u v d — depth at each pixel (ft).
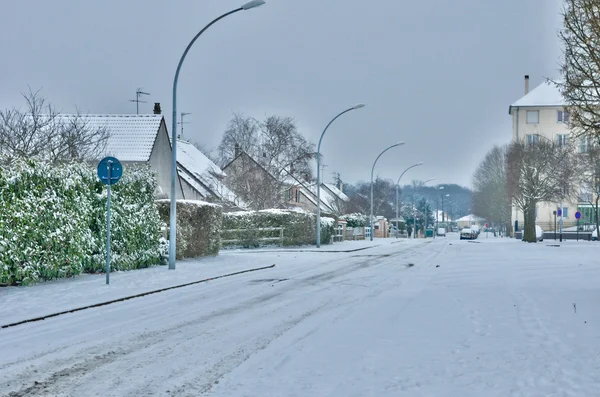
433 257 92.48
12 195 46.16
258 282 55.26
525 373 21.15
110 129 146.30
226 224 123.13
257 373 21.95
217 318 34.83
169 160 155.74
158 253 70.44
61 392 19.84
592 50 47.34
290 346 26.58
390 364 22.88
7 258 45.85
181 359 24.44
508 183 175.11
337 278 58.70
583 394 18.48
